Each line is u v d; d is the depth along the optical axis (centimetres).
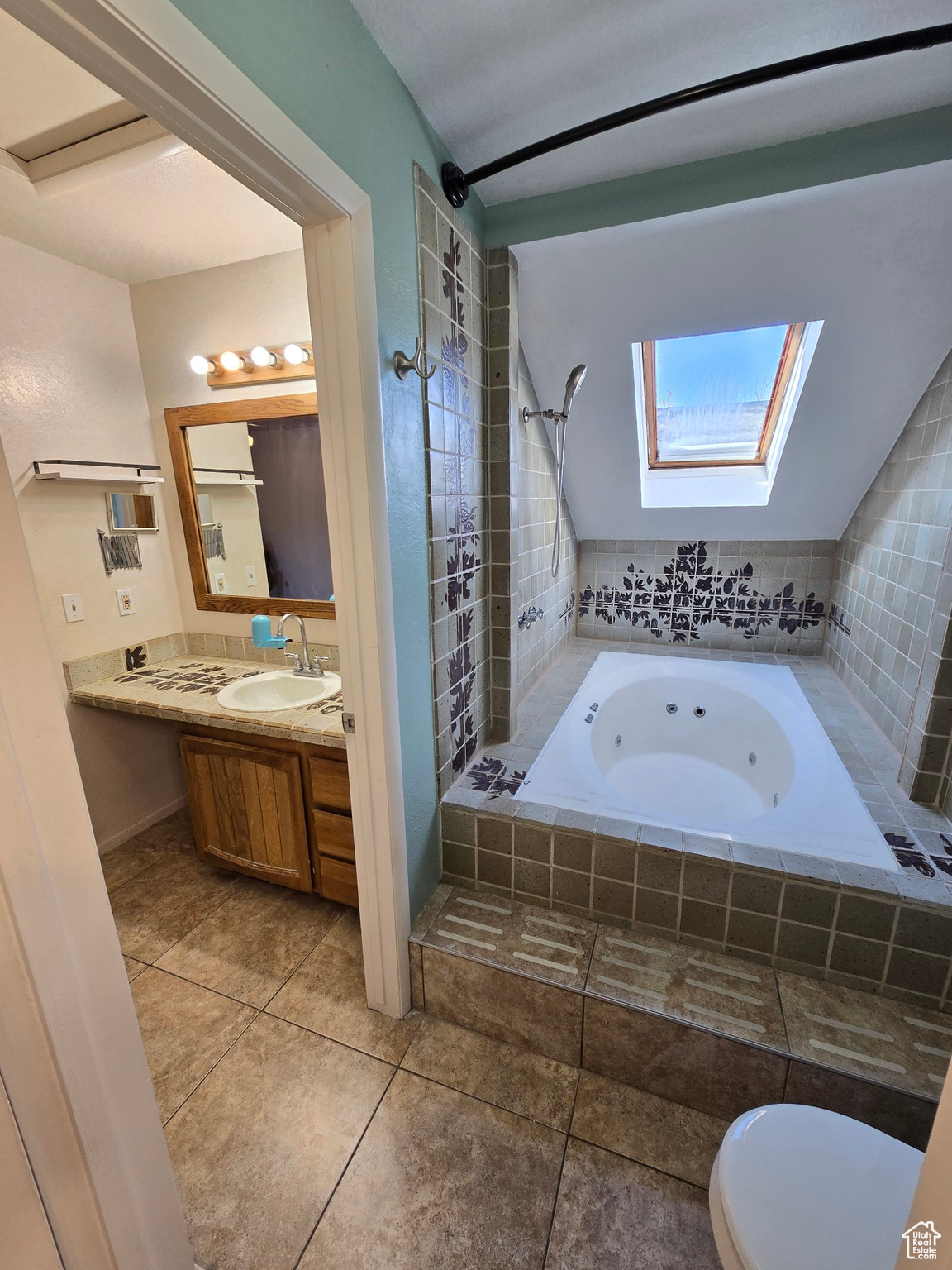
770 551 295
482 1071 142
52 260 197
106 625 225
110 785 236
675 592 319
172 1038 152
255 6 80
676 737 283
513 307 177
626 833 154
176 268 207
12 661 56
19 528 55
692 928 150
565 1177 119
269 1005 161
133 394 227
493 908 165
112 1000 69
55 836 61
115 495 224
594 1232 110
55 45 62
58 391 202
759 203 148
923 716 166
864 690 235
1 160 140
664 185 152
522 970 142
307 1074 142
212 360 214
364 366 112
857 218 149
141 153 136
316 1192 118
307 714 183
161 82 69
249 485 226
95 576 220
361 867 145
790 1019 129
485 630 198
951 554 157
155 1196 78
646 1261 106
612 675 281
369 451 116
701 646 322
